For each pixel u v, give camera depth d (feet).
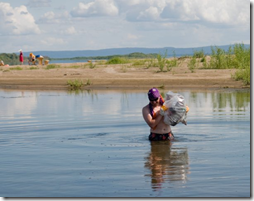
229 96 68.44
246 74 86.02
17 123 44.62
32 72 117.60
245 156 28.17
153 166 26.02
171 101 33.68
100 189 21.84
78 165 26.73
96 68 121.90
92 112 51.90
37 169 26.00
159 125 34.32
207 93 74.79
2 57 330.95
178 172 24.56
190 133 36.91
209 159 27.50
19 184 22.99
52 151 31.04
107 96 72.84
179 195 20.62
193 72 102.32
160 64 109.09
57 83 99.71
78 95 76.54
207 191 21.06
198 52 132.77
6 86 99.66
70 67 137.28
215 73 99.04
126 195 20.84
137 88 88.02
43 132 38.91
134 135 36.58
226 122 41.91
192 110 51.34
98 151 30.68
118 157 28.66
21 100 69.92
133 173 24.57
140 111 51.72
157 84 91.25
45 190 21.94
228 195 20.47
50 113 52.24
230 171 24.50
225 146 31.45
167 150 30.50
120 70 113.19
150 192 21.17
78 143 33.76
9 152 30.91
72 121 45.03
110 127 40.78
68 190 21.84
